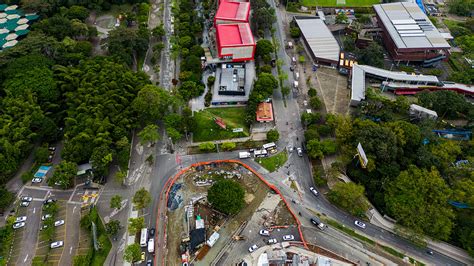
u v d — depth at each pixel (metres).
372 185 153.12
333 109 195.88
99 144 160.62
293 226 146.38
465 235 134.50
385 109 186.62
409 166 152.62
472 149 164.50
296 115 193.50
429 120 174.62
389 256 136.50
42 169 162.12
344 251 138.12
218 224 146.62
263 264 128.25
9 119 164.88
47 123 167.88
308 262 131.00
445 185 141.12
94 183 158.38
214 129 183.25
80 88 182.25
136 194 145.50
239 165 169.25
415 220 135.88
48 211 143.75
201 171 166.25
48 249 134.62
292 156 173.12
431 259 135.75
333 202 154.00
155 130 168.50
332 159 171.50
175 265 133.62
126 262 132.62
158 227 144.62
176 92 194.00
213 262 134.62
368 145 156.00
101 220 145.38
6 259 131.38
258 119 185.25
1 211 145.88
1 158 150.50
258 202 154.62
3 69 191.88
